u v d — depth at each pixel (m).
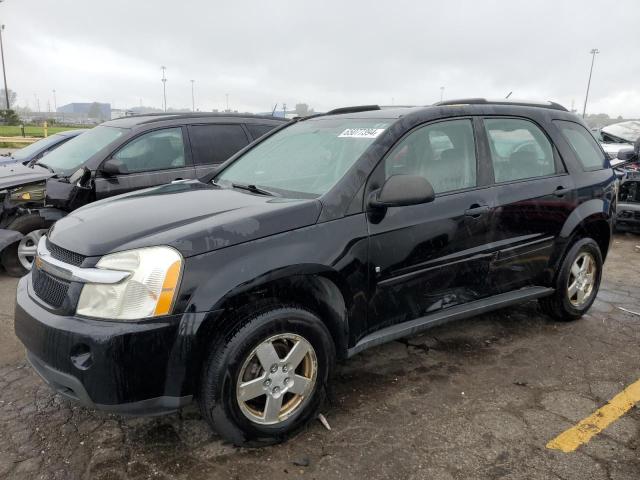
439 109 3.55
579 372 3.62
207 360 2.56
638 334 4.27
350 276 2.94
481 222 3.55
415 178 2.94
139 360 2.39
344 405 3.17
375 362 3.72
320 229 2.85
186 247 2.50
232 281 2.53
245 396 2.63
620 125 13.44
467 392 3.33
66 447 2.76
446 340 4.10
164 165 6.01
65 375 2.44
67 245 2.68
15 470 2.58
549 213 3.99
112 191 5.61
